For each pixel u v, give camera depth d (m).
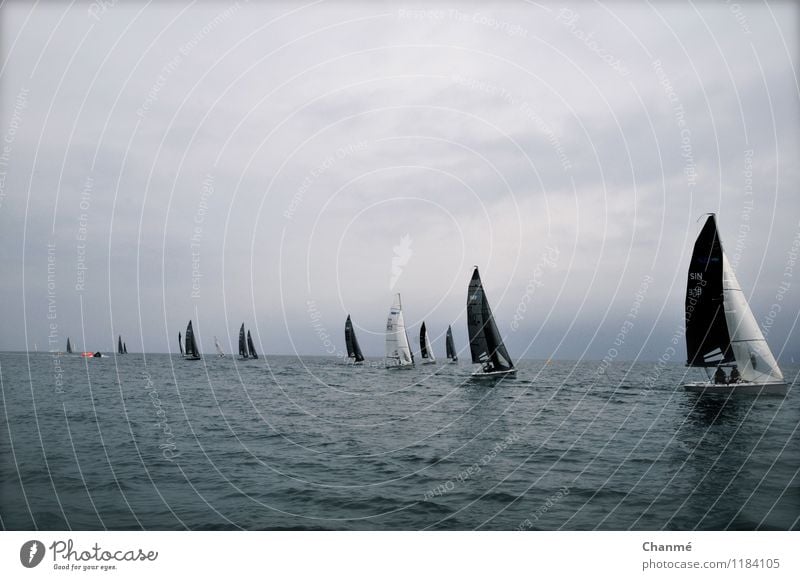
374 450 14.66
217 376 52.75
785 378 38.44
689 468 11.72
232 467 12.45
